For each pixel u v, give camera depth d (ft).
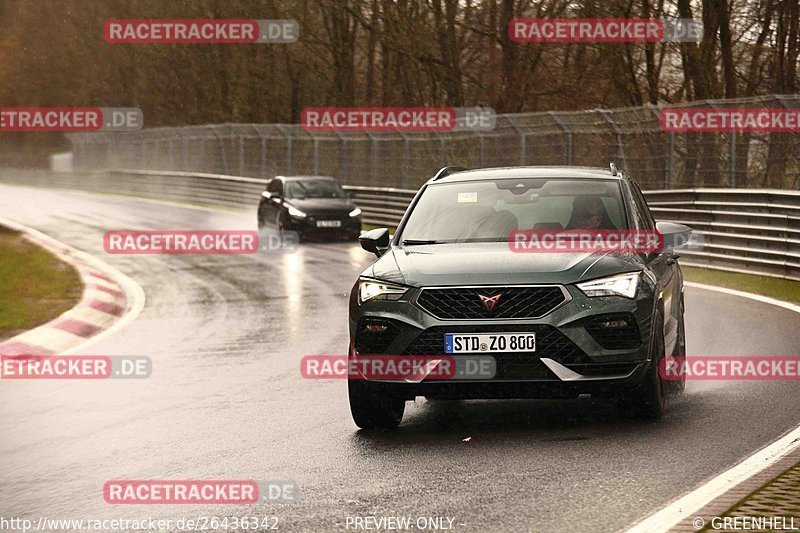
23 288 177.88
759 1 312.50
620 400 75.31
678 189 219.61
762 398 83.10
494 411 81.92
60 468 67.77
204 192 423.64
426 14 415.44
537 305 71.82
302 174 390.83
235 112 534.78
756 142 195.93
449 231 82.02
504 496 57.11
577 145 248.32
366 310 74.23
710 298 154.30
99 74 603.67
